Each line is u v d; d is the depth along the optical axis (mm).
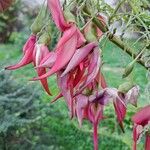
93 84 263
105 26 276
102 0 284
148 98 298
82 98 260
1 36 3545
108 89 263
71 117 254
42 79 247
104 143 1398
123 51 284
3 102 1185
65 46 242
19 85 1240
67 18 249
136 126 263
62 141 1446
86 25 256
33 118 1261
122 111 265
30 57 269
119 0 284
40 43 269
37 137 1309
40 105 1273
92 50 243
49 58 242
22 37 3154
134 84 272
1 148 1249
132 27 291
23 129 1258
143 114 240
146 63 289
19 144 1264
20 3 3051
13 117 1178
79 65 244
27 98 1234
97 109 262
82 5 263
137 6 290
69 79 245
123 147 1368
